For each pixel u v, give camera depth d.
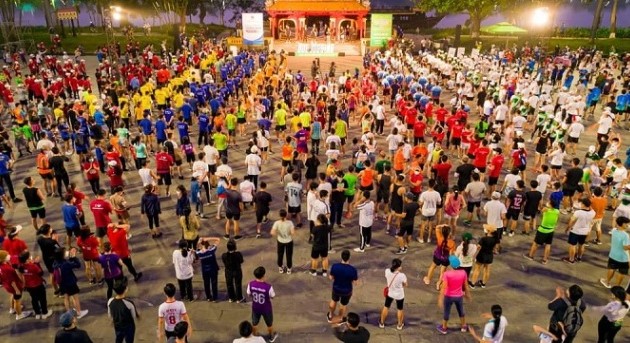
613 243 10.59
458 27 45.06
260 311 8.84
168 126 20.09
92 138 19.23
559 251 12.69
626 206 12.05
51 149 16.28
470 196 13.70
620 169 14.88
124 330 8.23
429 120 22.45
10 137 22.11
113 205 12.44
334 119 23.00
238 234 13.14
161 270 11.74
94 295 10.80
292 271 11.70
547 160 18.91
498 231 12.05
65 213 12.06
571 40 51.59
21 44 42.91
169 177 15.71
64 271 9.57
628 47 47.50
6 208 15.22
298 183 13.37
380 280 11.34
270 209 15.02
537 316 10.09
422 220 12.86
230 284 10.28
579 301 8.22
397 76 28.45
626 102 23.23
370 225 12.30
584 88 28.17
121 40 51.81
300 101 23.28
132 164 18.86
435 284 11.19
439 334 9.52
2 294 11.03
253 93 26.45
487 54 41.75
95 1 58.12
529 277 11.49
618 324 8.55
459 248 10.27
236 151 20.27
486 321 9.91
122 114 21.88
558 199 11.69
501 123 21.73
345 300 9.50
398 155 15.92
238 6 79.88
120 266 10.09
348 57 45.91
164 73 30.22
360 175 14.21
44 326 9.81
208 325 9.78
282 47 48.56
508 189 13.80
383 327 9.71
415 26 70.69
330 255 12.44
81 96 23.44
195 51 41.88
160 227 13.88
